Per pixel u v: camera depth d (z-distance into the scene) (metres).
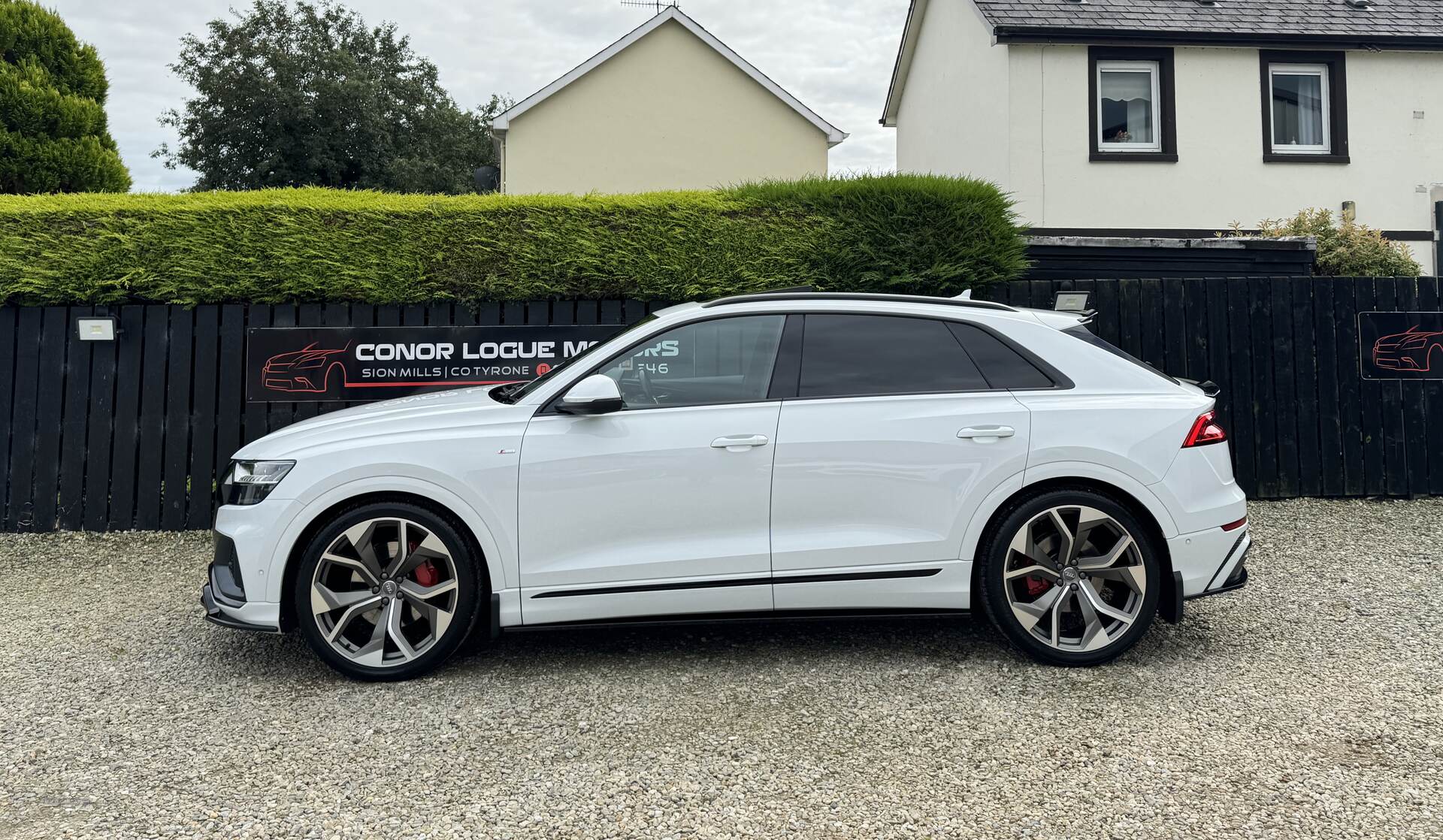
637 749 3.27
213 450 6.95
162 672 4.11
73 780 3.08
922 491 3.95
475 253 6.96
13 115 11.23
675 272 6.98
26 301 6.92
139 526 6.91
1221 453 4.07
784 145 19.20
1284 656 4.14
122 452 6.92
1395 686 3.76
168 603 5.22
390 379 6.98
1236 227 12.92
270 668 4.15
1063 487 4.02
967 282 7.11
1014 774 3.05
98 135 12.32
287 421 6.96
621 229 7.00
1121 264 8.47
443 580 3.97
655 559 3.90
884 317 4.20
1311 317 7.46
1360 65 13.67
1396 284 7.48
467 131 39.78
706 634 4.55
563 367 4.21
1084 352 4.17
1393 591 5.12
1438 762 3.08
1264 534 6.46
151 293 6.91
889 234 7.03
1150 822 2.73
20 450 6.89
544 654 4.28
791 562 3.92
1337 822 2.71
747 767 3.12
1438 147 13.79
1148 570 3.95
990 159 14.17
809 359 4.11
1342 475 7.43
